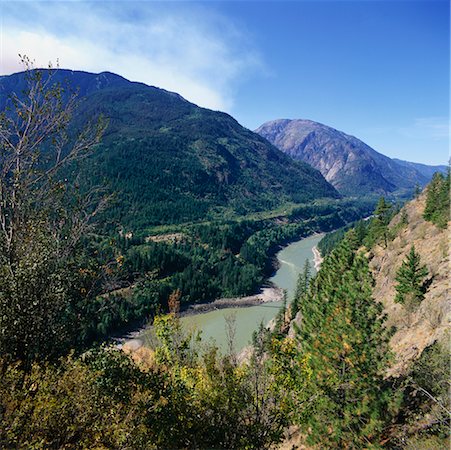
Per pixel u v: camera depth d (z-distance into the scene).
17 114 16.22
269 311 101.69
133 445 11.27
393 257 62.41
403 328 35.06
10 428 9.82
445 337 22.97
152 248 119.81
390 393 19.16
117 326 75.25
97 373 13.00
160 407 13.34
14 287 14.20
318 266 147.88
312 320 31.83
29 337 14.51
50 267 16.02
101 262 19.05
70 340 16.22
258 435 13.77
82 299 17.55
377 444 17.02
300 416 15.63
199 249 141.00
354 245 86.75
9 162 16.00
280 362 14.90
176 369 17.03
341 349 20.02
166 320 19.06
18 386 11.70
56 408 10.62
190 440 13.46
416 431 17.08
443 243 49.44
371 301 22.34
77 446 10.53
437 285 38.88
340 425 18.53
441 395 17.50
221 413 13.87
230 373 14.26
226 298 112.31
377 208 79.19
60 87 16.98
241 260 139.75
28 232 15.87
